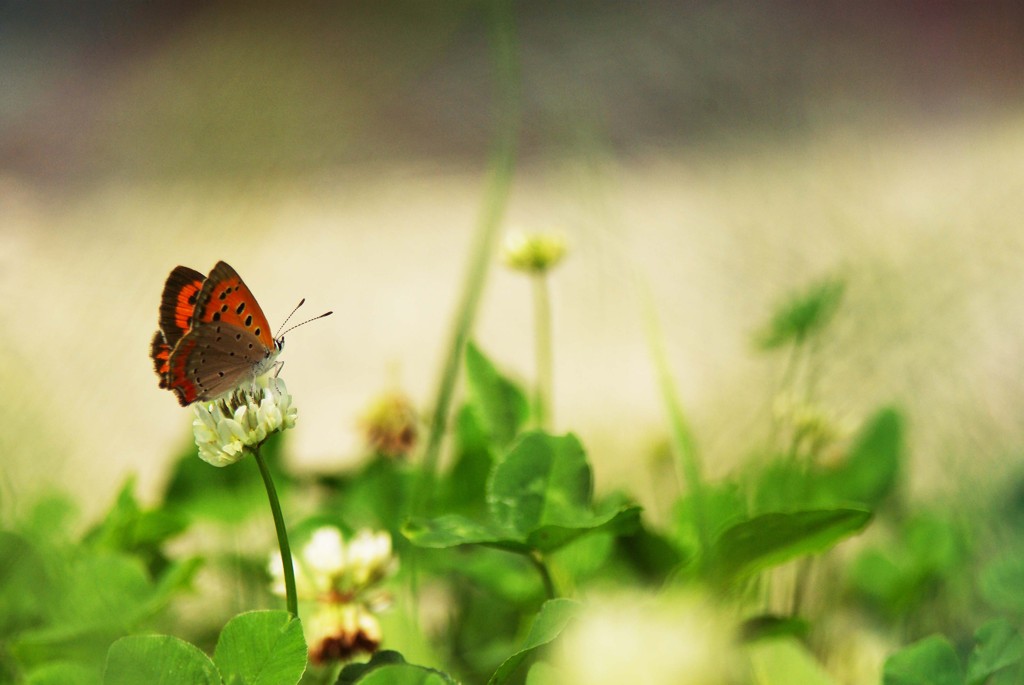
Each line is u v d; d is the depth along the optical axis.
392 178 2.32
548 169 1.61
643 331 1.15
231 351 0.75
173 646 0.68
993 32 2.56
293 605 0.71
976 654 0.70
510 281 1.78
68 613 0.74
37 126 2.79
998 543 0.77
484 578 0.77
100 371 0.95
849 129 1.39
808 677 0.76
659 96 1.58
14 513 0.79
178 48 2.73
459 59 2.49
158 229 1.46
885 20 2.74
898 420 0.82
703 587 0.72
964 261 0.90
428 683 0.68
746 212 1.12
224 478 0.82
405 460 0.83
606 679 0.69
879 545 0.81
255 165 1.60
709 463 0.86
